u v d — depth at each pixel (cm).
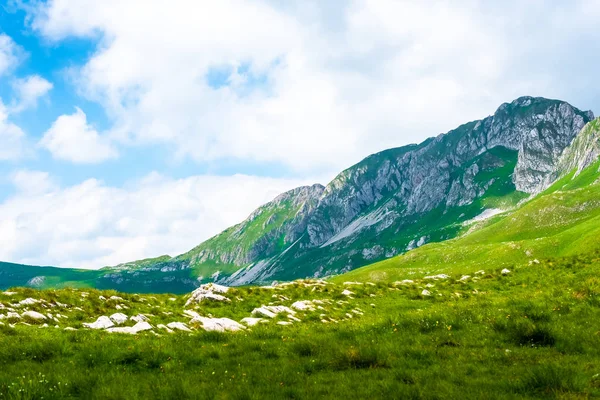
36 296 2684
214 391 1034
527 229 18325
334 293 3753
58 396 1020
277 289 3878
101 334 1833
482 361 1341
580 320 1792
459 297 3391
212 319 2414
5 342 1527
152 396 1002
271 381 1156
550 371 1064
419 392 1005
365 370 1262
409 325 1933
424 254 16738
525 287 3388
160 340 1702
